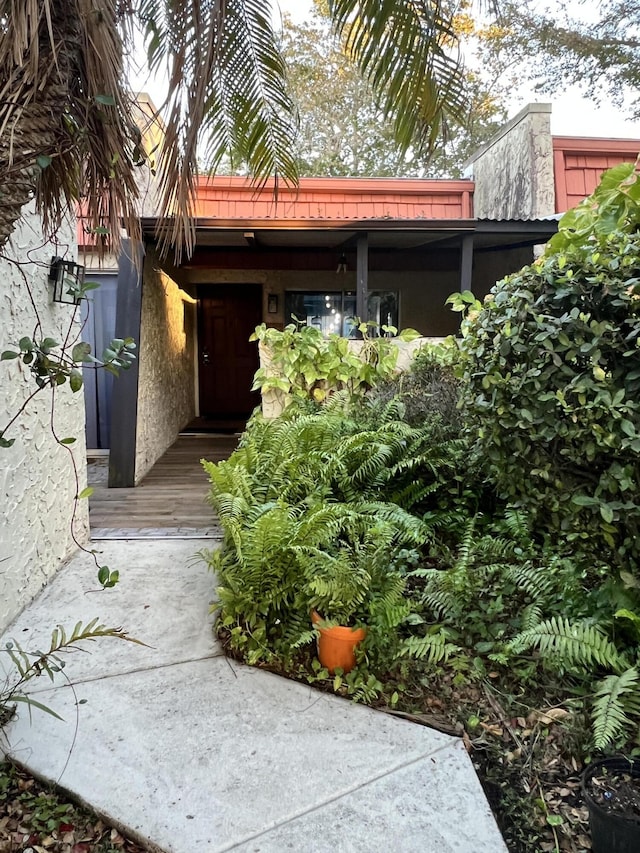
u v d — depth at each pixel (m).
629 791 1.55
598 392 1.92
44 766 1.77
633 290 1.96
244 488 3.11
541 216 6.13
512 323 2.19
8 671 2.27
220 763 1.79
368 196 7.06
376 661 2.32
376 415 4.25
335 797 1.67
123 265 5.18
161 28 1.66
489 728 1.99
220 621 2.62
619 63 9.85
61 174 1.62
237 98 2.30
